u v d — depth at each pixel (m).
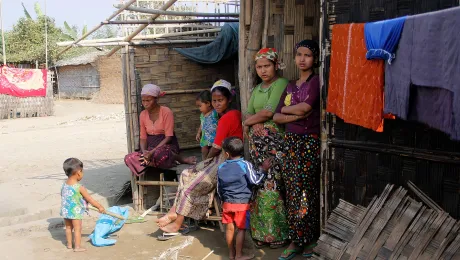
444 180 3.05
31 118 20.16
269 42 4.65
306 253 4.12
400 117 2.92
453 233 2.96
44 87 20.83
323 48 3.72
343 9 3.51
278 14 4.63
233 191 4.03
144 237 4.82
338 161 3.74
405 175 3.28
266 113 4.24
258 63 4.29
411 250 3.11
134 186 5.77
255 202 4.40
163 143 5.41
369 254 3.30
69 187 4.43
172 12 5.82
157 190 5.93
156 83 6.30
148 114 5.49
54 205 6.06
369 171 3.52
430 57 2.63
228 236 4.12
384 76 3.09
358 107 3.32
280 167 4.30
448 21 2.49
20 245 4.66
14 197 6.51
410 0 3.06
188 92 6.61
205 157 5.18
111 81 28.92
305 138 4.00
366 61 3.21
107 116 19.14
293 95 4.04
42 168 8.82
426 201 3.15
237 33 6.46
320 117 3.88
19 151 11.07
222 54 6.47
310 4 4.66
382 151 3.38
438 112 2.68
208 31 6.71
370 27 3.12
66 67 33.91
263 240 4.37
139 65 6.09
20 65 33.94
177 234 4.78
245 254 4.22
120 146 11.37
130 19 6.07
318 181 4.16
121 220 4.98
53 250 4.51
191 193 4.59
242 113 4.86
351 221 3.51
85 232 5.07
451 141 2.97
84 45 5.68
